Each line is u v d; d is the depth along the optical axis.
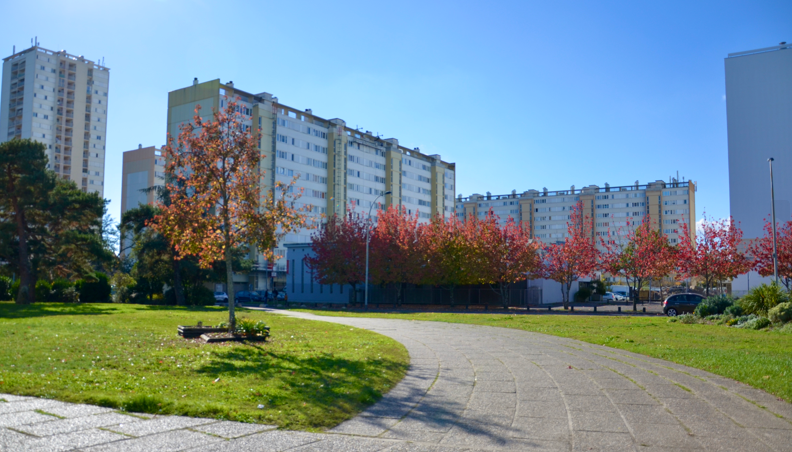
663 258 41.72
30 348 12.32
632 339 17.44
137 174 103.38
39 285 43.72
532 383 9.97
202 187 16.91
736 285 55.00
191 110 80.94
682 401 8.42
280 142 83.62
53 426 6.35
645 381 10.13
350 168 96.44
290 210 17.81
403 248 48.31
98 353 12.00
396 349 14.63
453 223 50.00
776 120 58.94
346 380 9.67
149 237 46.25
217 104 78.56
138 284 49.78
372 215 100.88
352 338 17.52
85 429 6.26
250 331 16.09
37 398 7.64
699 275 41.00
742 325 22.27
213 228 17.38
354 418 7.34
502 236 45.72
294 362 11.70
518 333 20.23
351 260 49.59
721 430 6.78
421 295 56.06
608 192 126.19
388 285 57.47
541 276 46.59
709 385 9.70
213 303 49.16
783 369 10.55
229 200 17.64
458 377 10.59
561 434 6.64
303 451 5.79
